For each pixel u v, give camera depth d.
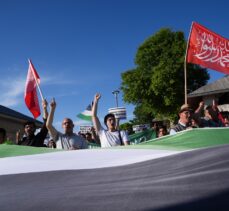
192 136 4.34
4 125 19.02
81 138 5.62
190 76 39.75
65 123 5.55
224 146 2.74
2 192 2.28
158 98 39.25
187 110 5.63
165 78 37.84
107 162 2.96
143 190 1.88
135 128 18.20
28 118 21.50
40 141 6.00
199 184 1.84
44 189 2.21
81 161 3.13
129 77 40.62
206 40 7.98
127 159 3.02
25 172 2.83
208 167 2.16
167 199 1.68
